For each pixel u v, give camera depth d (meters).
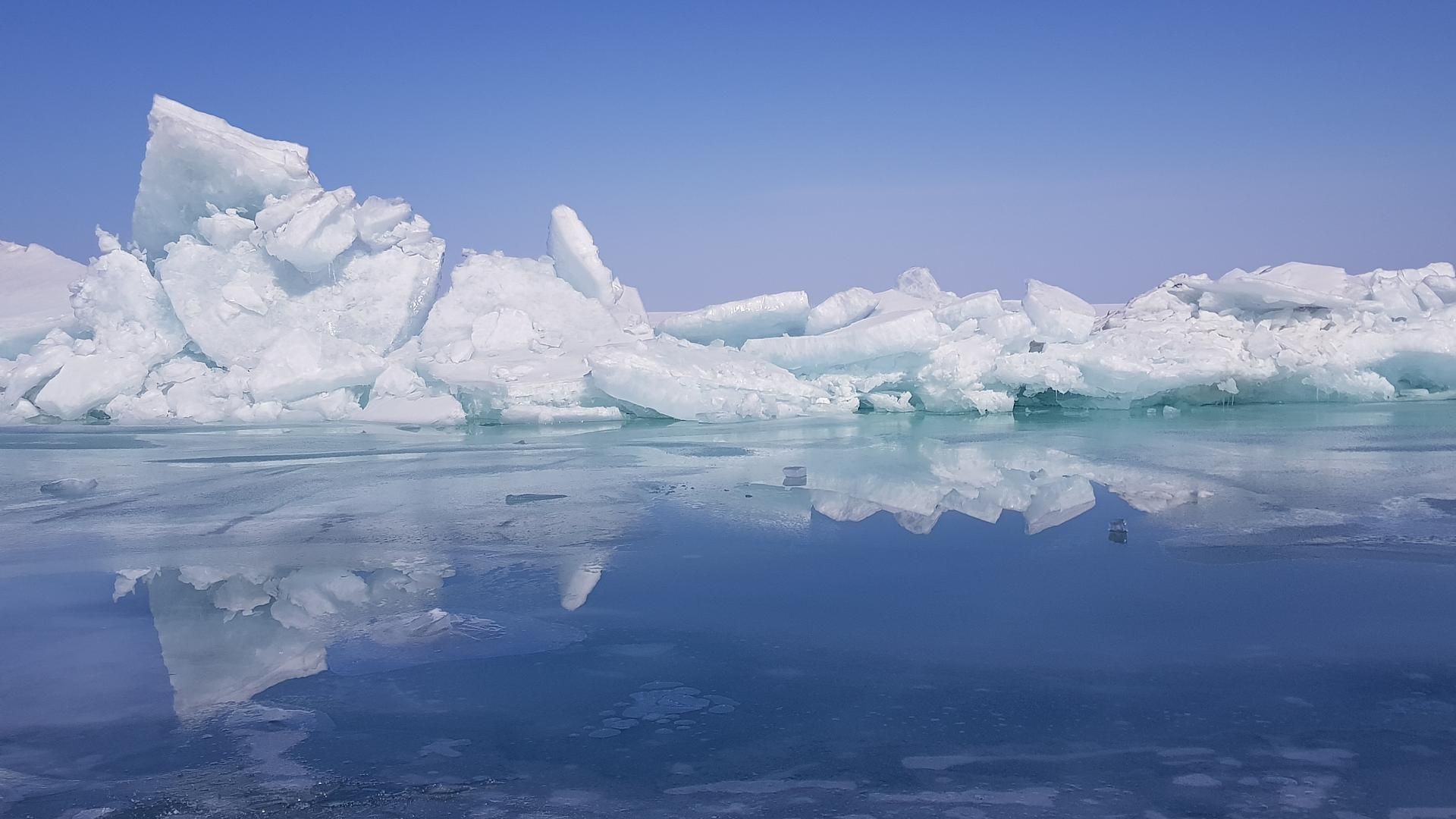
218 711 5.55
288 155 20.19
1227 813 4.41
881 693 5.72
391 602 7.45
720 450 14.88
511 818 4.41
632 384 18.12
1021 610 7.10
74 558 8.75
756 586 7.76
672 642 6.56
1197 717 5.36
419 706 5.61
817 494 11.27
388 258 21.28
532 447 15.34
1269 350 19.09
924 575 8.02
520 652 6.41
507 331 20.94
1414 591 7.35
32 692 5.83
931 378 19.22
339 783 4.74
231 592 7.73
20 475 12.96
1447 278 22.03
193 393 19.08
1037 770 4.81
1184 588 7.53
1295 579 7.66
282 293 20.20
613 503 10.89
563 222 22.91
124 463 13.90
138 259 20.97
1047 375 18.77
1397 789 4.59
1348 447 13.87
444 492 11.59
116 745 5.15
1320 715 5.35
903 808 4.46
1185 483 11.36
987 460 13.38
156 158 19.48
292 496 11.43
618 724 5.36
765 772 4.81
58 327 21.56
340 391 19.30
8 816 4.44
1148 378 18.45
